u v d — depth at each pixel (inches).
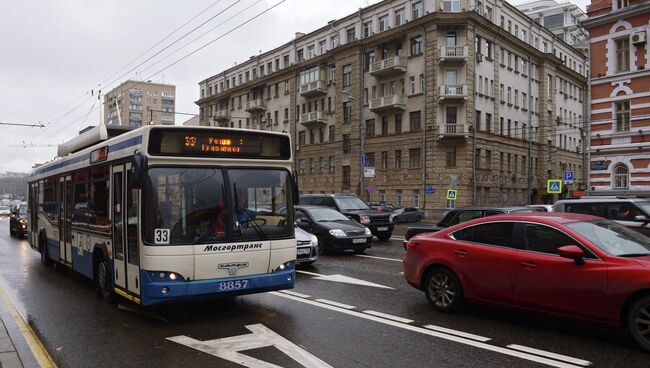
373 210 761.6
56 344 237.8
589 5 1025.5
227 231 274.8
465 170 1604.3
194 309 307.7
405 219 1440.7
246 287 276.5
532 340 237.3
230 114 2743.6
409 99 1718.8
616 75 975.6
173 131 269.4
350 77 1932.8
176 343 238.1
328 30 2053.4
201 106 3041.3
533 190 1975.9
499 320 275.1
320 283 396.8
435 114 1624.0
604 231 251.8
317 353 220.5
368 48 1862.7
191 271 261.7
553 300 240.5
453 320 275.6
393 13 1776.6
